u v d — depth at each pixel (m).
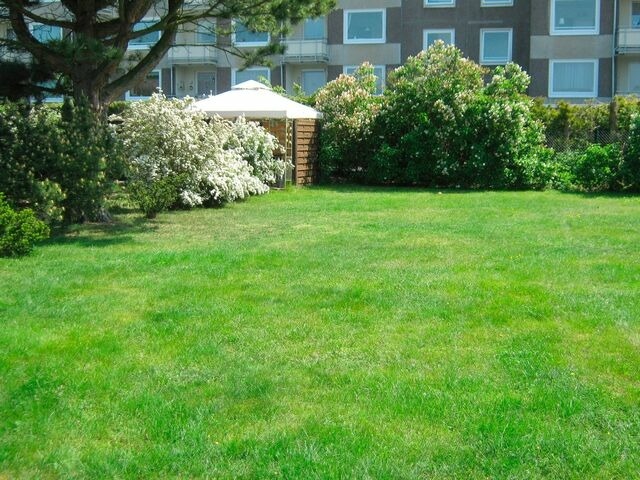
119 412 4.35
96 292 7.22
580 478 3.59
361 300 6.77
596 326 5.90
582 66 33.44
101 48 10.63
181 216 13.34
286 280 7.60
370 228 11.43
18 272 8.11
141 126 14.41
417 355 5.29
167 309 6.54
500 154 18.84
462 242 9.94
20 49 12.38
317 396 4.57
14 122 11.24
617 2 32.78
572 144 20.86
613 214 13.22
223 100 19.25
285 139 18.75
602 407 4.35
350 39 36.00
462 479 3.58
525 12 34.28
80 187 11.63
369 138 20.66
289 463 3.70
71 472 3.68
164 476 3.64
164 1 15.55
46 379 4.81
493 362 5.12
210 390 4.66
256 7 12.31
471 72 20.00
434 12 35.03
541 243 9.84
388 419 4.22
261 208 14.48
